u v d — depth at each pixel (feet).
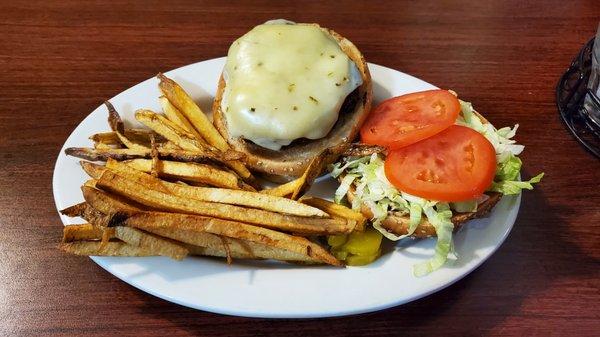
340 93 1.13
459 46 1.59
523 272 1.03
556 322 0.95
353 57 1.29
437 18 1.69
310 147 1.15
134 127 1.24
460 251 0.98
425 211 0.98
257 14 1.68
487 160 1.01
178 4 1.71
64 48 1.52
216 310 0.88
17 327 0.91
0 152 1.22
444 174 1.00
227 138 1.19
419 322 0.95
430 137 1.07
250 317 0.93
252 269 0.95
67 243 0.89
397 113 1.16
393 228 1.02
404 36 1.62
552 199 1.17
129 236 0.88
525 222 1.12
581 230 1.11
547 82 1.47
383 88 1.33
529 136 1.32
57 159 1.15
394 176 1.01
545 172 1.23
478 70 1.50
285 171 1.13
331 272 0.95
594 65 1.27
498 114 1.37
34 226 1.08
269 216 0.94
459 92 1.43
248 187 1.04
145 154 1.06
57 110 1.34
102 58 1.50
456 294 0.99
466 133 1.06
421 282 0.93
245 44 1.19
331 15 1.69
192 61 1.51
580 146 1.30
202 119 1.16
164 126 1.11
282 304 0.88
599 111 1.29
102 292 0.97
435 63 1.52
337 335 0.93
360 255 0.97
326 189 1.16
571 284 1.01
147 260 0.94
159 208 0.93
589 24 1.68
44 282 0.98
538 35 1.63
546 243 1.09
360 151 1.06
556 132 1.33
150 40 1.57
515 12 1.72
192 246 0.95
